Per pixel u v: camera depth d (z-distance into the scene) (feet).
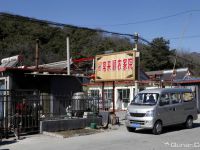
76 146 47.14
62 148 45.73
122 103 139.64
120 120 82.53
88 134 59.00
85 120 65.77
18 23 217.36
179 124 65.26
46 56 208.85
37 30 220.02
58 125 61.16
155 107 59.00
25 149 45.52
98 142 50.49
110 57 76.13
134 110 60.18
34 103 58.65
